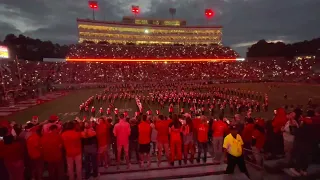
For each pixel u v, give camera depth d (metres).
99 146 9.01
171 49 101.31
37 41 120.31
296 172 6.72
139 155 9.38
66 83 65.38
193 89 54.34
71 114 31.12
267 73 84.69
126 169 9.03
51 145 7.40
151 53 94.62
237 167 7.99
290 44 127.56
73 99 44.16
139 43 109.69
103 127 9.05
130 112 32.84
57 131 7.72
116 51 91.94
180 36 114.19
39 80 60.56
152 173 8.22
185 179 7.12
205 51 101.94
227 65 92.25
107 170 9.00
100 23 102.38
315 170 6.76
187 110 34.03
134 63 87.00
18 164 6.94
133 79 73.56
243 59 100.19
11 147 6.84
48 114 30.80
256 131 8.39
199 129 9.63
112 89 56.31
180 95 39.56
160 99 37.84
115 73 76.06
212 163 9.39
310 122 7.02
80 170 7.79
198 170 8.28
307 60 89.94
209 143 12.88
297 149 6.86
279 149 7.93
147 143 9.14
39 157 7.45
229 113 31.81
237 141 7.27
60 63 78.81
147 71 80.88
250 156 8.91
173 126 9.26
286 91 51.16
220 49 105.38
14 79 54.16
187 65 90.06
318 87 55.88
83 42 100.31
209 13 112.75
